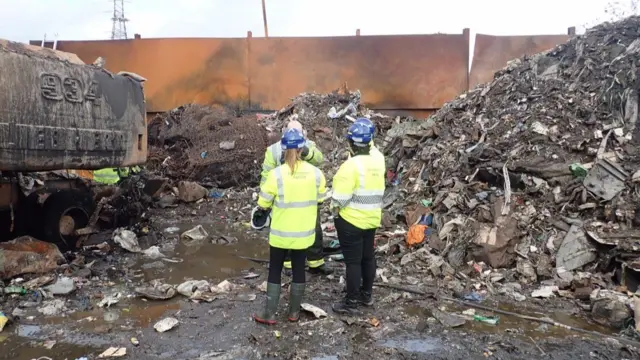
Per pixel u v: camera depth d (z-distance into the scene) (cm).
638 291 496
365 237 482
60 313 472
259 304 500
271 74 1503
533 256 582
